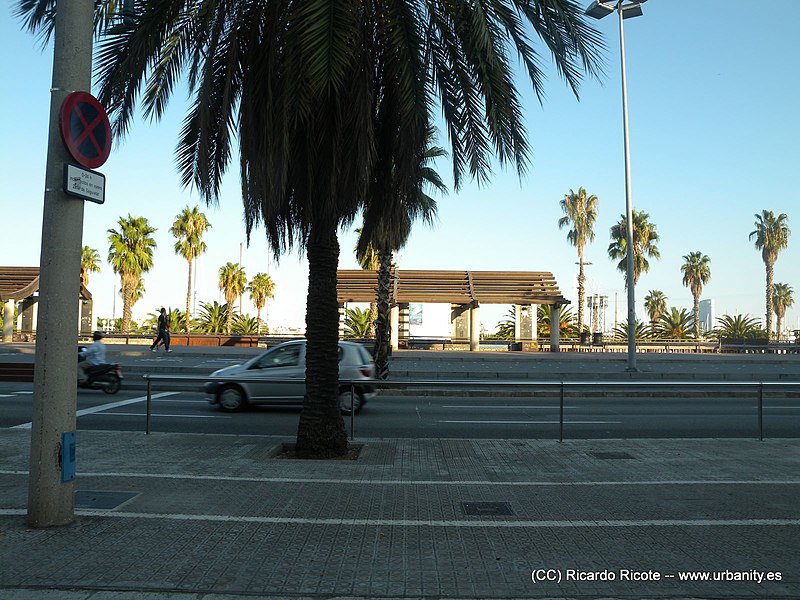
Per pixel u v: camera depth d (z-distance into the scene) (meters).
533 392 19.70
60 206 5.63
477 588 4.66
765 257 63.50
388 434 12.17
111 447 9.77
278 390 14.76
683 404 17.67
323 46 7.41
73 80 5.71
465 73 9.08
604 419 14.39
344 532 5.81
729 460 9.17
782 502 6.90
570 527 6.01
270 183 8.27
